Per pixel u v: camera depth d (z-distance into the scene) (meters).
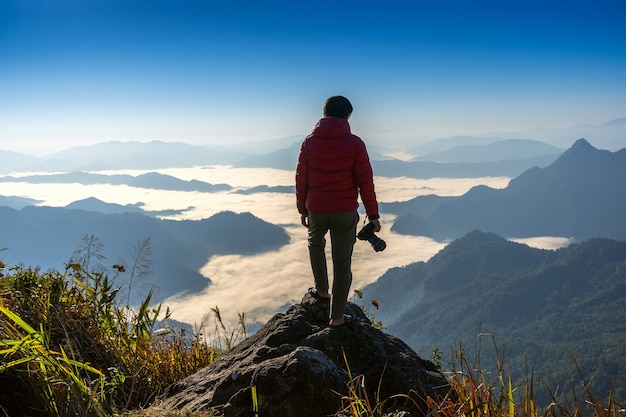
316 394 2.59
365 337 3.52
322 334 3.49
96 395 2.69
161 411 2.71
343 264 3.62
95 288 4.10
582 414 2.04
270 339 3.59
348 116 3.70
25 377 2.71
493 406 2.26
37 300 3.87
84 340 3.75
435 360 3.72
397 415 2.46
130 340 3.98
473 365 2.38
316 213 3.59
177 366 4.03
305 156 3.68
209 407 2.78
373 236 3.61
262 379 2.63
